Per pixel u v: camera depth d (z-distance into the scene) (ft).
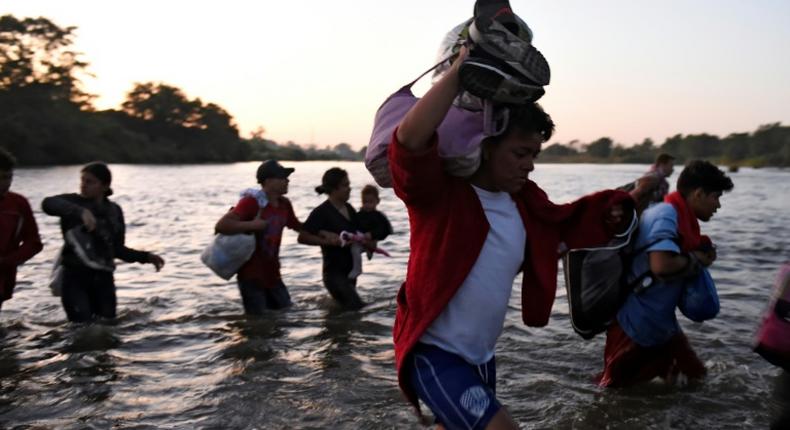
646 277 13.82
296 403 14.07
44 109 267.39
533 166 8.33
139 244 39.91
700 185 14.10
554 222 8.89
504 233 8.40
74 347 18.40
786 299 8.79
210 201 78.23
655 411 13.57
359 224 23.56
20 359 17.34
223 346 18.45
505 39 7.27
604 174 206.69
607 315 13.91
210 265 21.49
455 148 7.91
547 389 14.85
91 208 21.21
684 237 13.91
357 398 14.35
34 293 25.63
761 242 39.81
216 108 388.98
